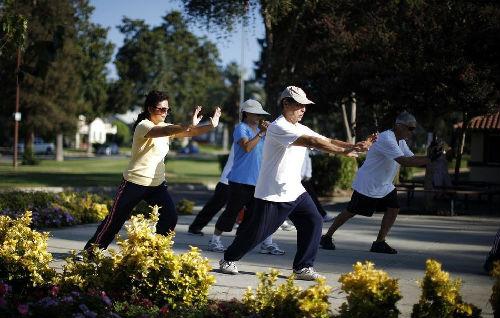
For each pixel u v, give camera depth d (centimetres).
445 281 455
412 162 851
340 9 2178
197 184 2831
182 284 533
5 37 1105
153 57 6906
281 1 2088
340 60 1867
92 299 499
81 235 1015
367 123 2361
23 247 593
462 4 1573
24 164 4600
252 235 686
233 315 494
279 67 2344
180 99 7262
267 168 676
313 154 2202
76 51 4900
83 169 4119
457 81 1541
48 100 4756
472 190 1611
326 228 1194
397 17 1722
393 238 1070
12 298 515
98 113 5750
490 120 2262
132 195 738
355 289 449
